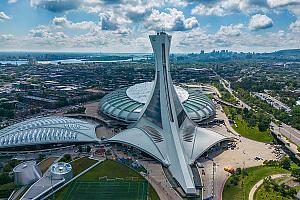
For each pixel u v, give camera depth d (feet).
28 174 535.60
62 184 522.88
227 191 508.94
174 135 634.02
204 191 509.35
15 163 611.88
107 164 607.78
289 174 567.59
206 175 566.77
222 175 566.36
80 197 484.33
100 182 533.96
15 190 513.04
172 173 562.66
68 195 490.90
